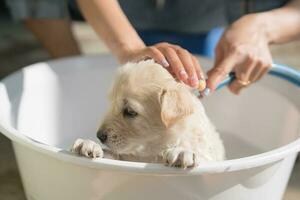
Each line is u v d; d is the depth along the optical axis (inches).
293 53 117.6
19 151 52.4
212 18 88.7
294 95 64.8
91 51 114.7
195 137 51.5
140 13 87.8
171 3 87.6
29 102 65.4
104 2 62.1
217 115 73.6
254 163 43.9
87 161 42.9
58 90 69.7
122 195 46.1
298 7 68.3
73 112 71.6
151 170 42.2
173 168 42.3
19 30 130.8
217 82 57.4
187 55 52.7
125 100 51.0
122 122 50.8
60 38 90.5
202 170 42.6
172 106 48.4
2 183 66.3
